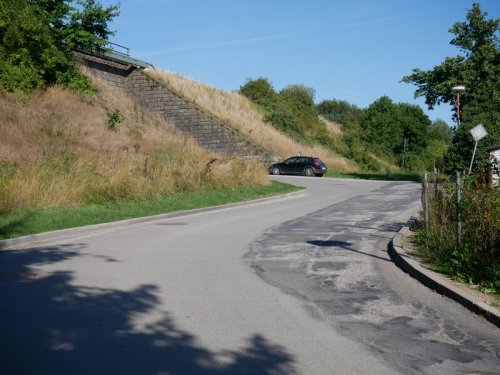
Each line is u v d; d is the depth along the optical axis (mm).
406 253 10062
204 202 21156
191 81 57219
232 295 7410
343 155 63312
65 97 32438
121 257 10297
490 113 32125
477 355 5199
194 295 7379
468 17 38281
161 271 8984
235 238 12961
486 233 8664
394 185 32406
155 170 23281
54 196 17234
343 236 13234
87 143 27547
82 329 5809
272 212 19141
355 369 4805
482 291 7309
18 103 28688
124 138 30641
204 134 45156
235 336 5664
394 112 87562
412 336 5754
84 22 34031
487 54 36688
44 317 6230
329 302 7125
